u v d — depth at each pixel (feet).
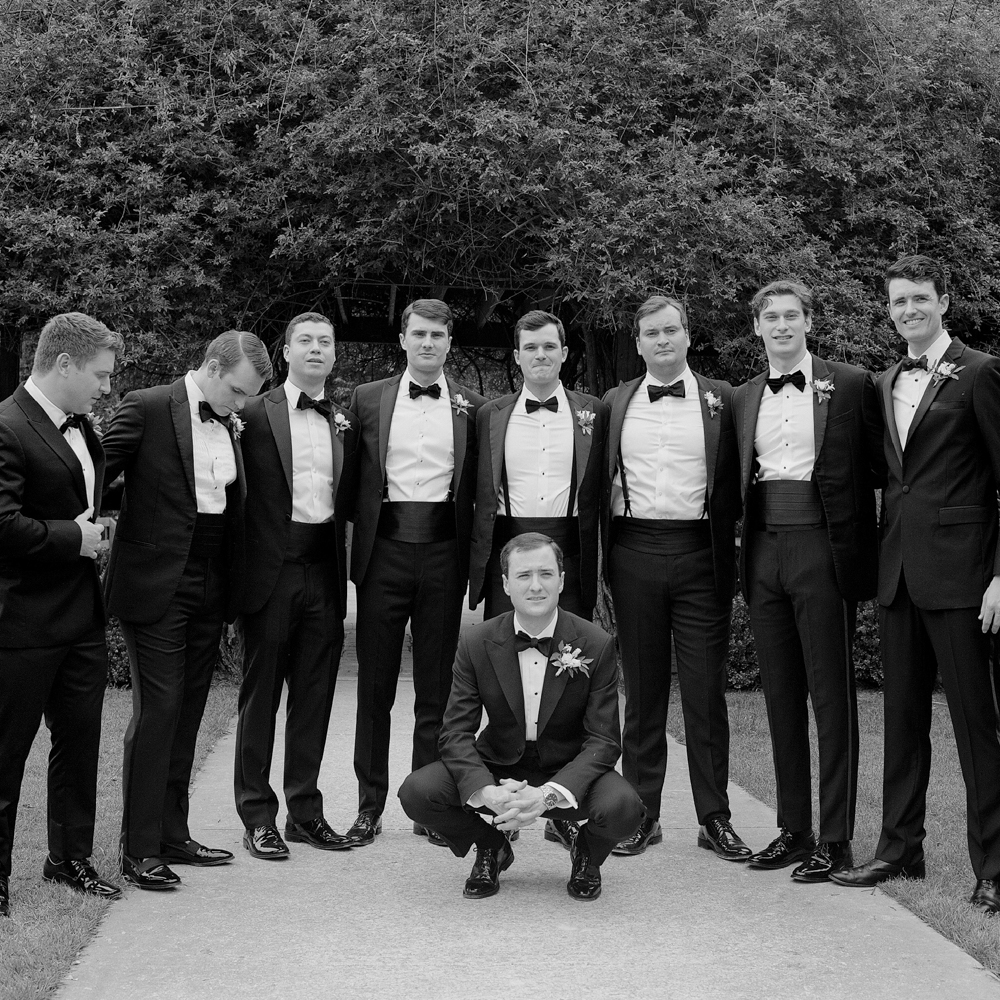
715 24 25.68
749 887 12.63
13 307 24.89
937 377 12.35
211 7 25.62
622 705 25.80
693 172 23.71
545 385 14.67
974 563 12.03
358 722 14.82
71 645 11.97
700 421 14.34
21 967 9.94
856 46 27.20
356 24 24.77
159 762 12.71
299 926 11.23
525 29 24.47
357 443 14.88
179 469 12.96
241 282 26.27
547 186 23.81
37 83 25.03
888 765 12.83
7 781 11.58
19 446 11.35
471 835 12.27
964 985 9.84
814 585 13.26
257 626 13.92
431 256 25.96
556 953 10.54
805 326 13.67
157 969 10.11
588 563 14.57
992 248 26.20
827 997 9.57
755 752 20.22
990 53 27.86
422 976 9.96
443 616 14.75
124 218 25.53
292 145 24.38
